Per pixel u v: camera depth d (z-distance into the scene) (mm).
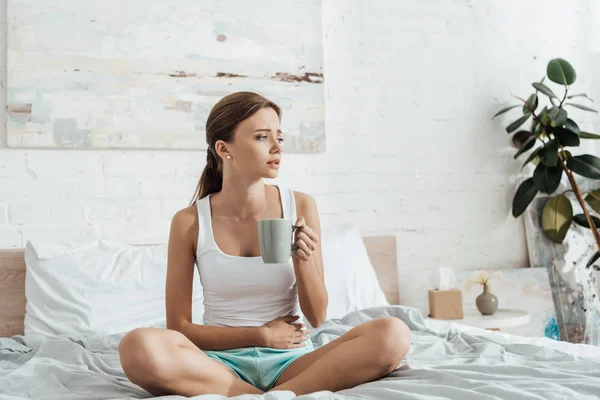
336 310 2432
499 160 3299
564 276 3238
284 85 2873
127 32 2641
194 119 2725
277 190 1632
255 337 1389
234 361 1377
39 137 2504
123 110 2621
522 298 3129
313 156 2949
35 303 2229
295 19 2906
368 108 3064
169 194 2705
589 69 3492
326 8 3016
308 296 1454
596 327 3213
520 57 3371
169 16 2705
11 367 1617
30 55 2506
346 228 2756
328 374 1242
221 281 1471
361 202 3021
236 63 2801
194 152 2752
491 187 3275
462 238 3197
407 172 3115
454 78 3236
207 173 1673
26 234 2502
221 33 2781
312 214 1625
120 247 2428
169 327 1480
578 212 3281
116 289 2270
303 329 1474
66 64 2551
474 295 3068
